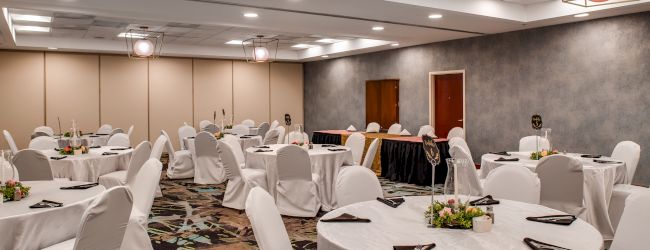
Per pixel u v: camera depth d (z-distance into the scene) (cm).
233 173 616
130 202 284
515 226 265
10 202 339
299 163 559
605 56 750
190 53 1258
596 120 769
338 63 1351
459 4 684
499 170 381
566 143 810
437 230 259
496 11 736
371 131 1112
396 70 1145
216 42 1199
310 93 1490
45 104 1172
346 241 241
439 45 1024
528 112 864
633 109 723
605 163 530
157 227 535
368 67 1236
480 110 947
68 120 1197
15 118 1142
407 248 225
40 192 375
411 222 276
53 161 593
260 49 1048
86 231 259
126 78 1262
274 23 776
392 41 1014
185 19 731
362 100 1263
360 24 791
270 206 266
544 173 439
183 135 1052
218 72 1388
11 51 1130
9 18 789
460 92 1010
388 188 775
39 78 1162
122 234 287
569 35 795
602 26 750
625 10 691
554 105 824
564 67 805
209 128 1105
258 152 642
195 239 489
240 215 591
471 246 231
